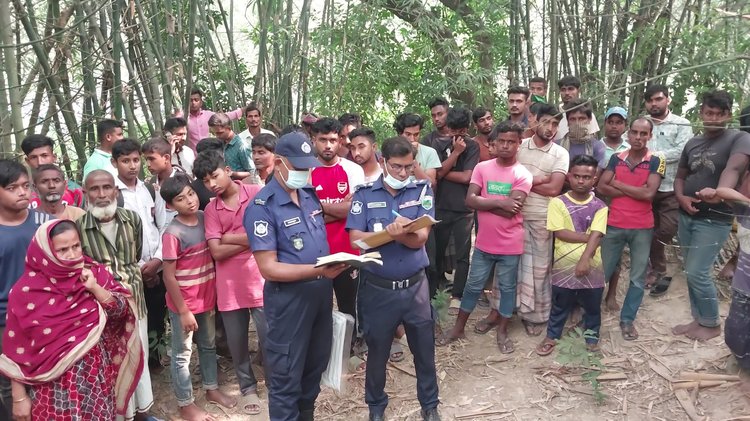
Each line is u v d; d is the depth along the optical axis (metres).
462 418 3.42
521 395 3.57
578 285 3.76
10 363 2.78
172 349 3.49
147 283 3.69
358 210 3.23
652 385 3.54
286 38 6.34
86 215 3.14
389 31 7.18
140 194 3.72
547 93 5.93
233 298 3.53
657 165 3.89
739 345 3.38
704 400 3.36
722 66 3.63
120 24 4.74
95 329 2.84
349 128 4.46
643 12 5.18
